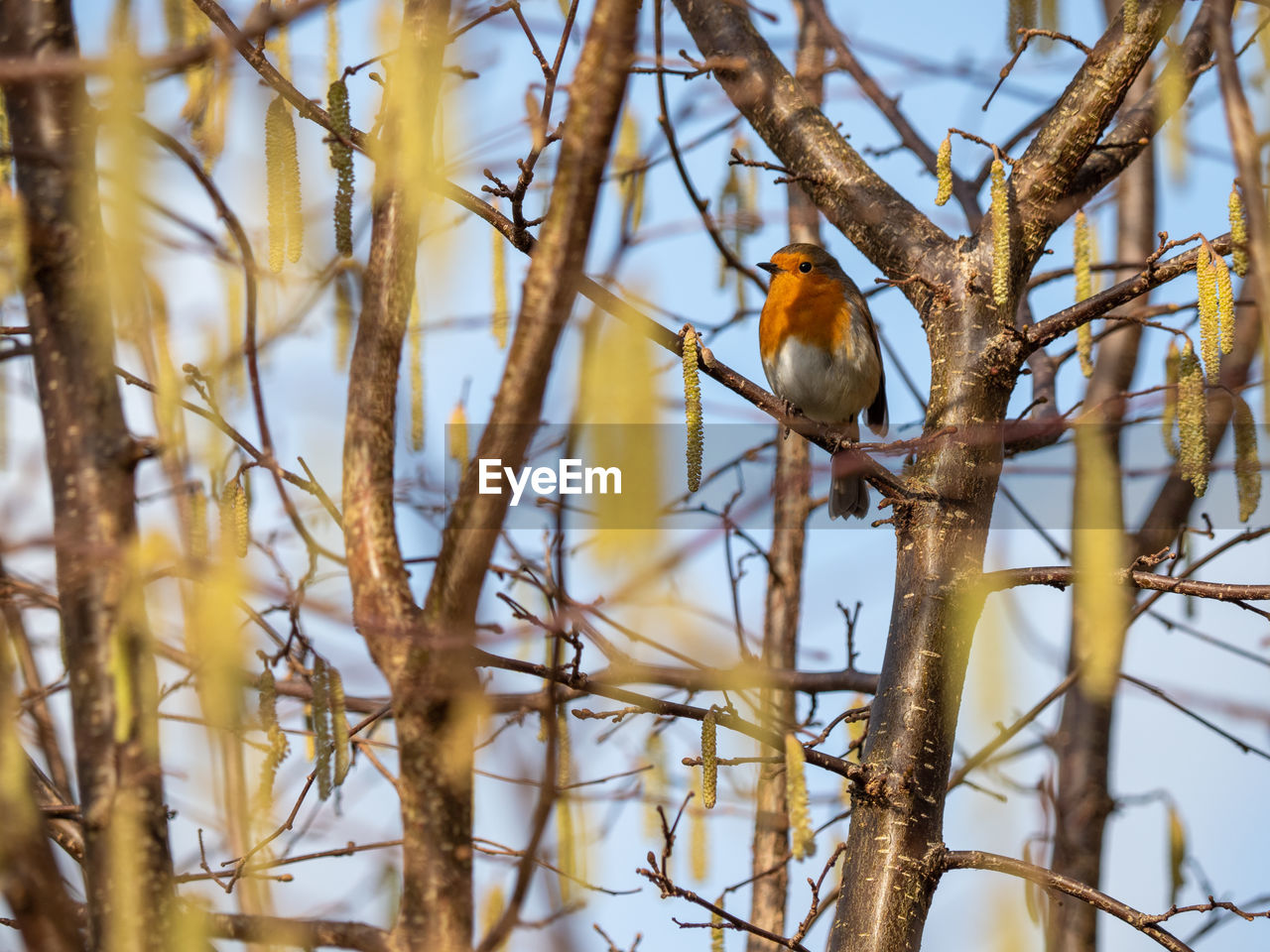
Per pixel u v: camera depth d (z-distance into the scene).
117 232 3.52
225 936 4.64
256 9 5.63
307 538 5.54
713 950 7.92
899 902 6.88
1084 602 4.08
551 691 3.62
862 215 8.59
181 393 4.63
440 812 4.39
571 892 6.68
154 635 4.59
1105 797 9.88
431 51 4.77
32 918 3.96
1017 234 7.85
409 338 6.55
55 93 4.61
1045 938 6.57
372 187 5.18
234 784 6.15
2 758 4.05
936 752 7.18
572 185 3.72
